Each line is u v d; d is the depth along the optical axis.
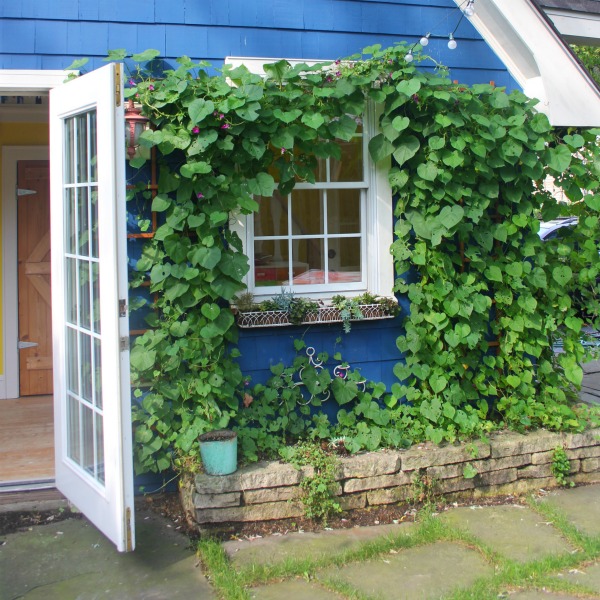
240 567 3.74
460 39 5.21
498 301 5.12
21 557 3.88
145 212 4.52
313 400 4.79
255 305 4.69
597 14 8.08
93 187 3.86
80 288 4.07
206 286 4.41
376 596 3.46
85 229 3.98
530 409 5.09
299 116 4.59
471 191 4.87
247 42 4.76
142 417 4.48
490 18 5.18
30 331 6.54
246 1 4.75
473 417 4.88
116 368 3.56
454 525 4.25
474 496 4.69
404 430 4.83
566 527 4.19
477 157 4.86
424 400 4.89
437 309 4.96
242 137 4.45
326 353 4.85
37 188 6.51
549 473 4.88
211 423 4.46
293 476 4.24
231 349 4.71
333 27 4.93
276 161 4.57
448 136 4.78
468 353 5.06
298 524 4.25
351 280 5.07
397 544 4.00
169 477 4.62
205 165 4.29
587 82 5.36
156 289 4.41
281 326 4.78
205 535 4.09
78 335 4.12
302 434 4.72
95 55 4.48
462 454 4.63
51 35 4.42
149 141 4.23
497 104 4.83
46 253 6.54
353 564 3.80
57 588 3.58
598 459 5.01
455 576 3.68
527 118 5.02
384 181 4.96
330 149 4.65
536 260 5.16
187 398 4.46
